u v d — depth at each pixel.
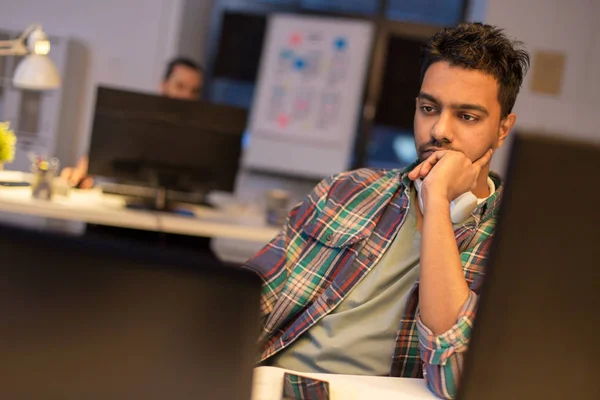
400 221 1.43
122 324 0.74
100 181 3.87
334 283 1.41
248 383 0.74
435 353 1.15
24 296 0.73
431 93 1.30
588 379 0.81
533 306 0.81
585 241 0.79
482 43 1.29
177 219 3.09
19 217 4.12
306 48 5.11
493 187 1.42
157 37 4.99
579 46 4.52
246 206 3.85
